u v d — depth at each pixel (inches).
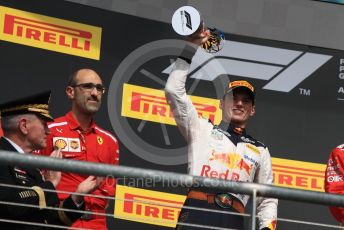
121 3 553.6
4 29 524.1
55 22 536.7
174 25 396.5
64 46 536.4
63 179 442.3
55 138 462.6
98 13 547.5
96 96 470.0
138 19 554.6
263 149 433.4
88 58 540.4
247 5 573.3
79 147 466.0
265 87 564.1
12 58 523.2
